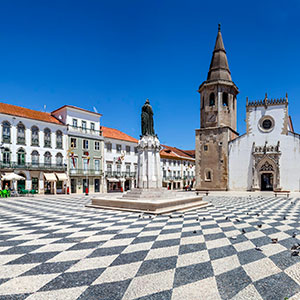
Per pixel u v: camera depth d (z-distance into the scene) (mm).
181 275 4438
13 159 30625
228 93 36000
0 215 11938
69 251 5840
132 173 45062
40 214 12086
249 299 3596
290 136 31641
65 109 36969
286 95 32219
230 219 10102
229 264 4949
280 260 5145
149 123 16031
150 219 10102
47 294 3781
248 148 33438
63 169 35188
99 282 4188
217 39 37875
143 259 5266
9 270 4727
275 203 17844
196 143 36312
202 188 35375
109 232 7730
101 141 40688
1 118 29797
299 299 3590
